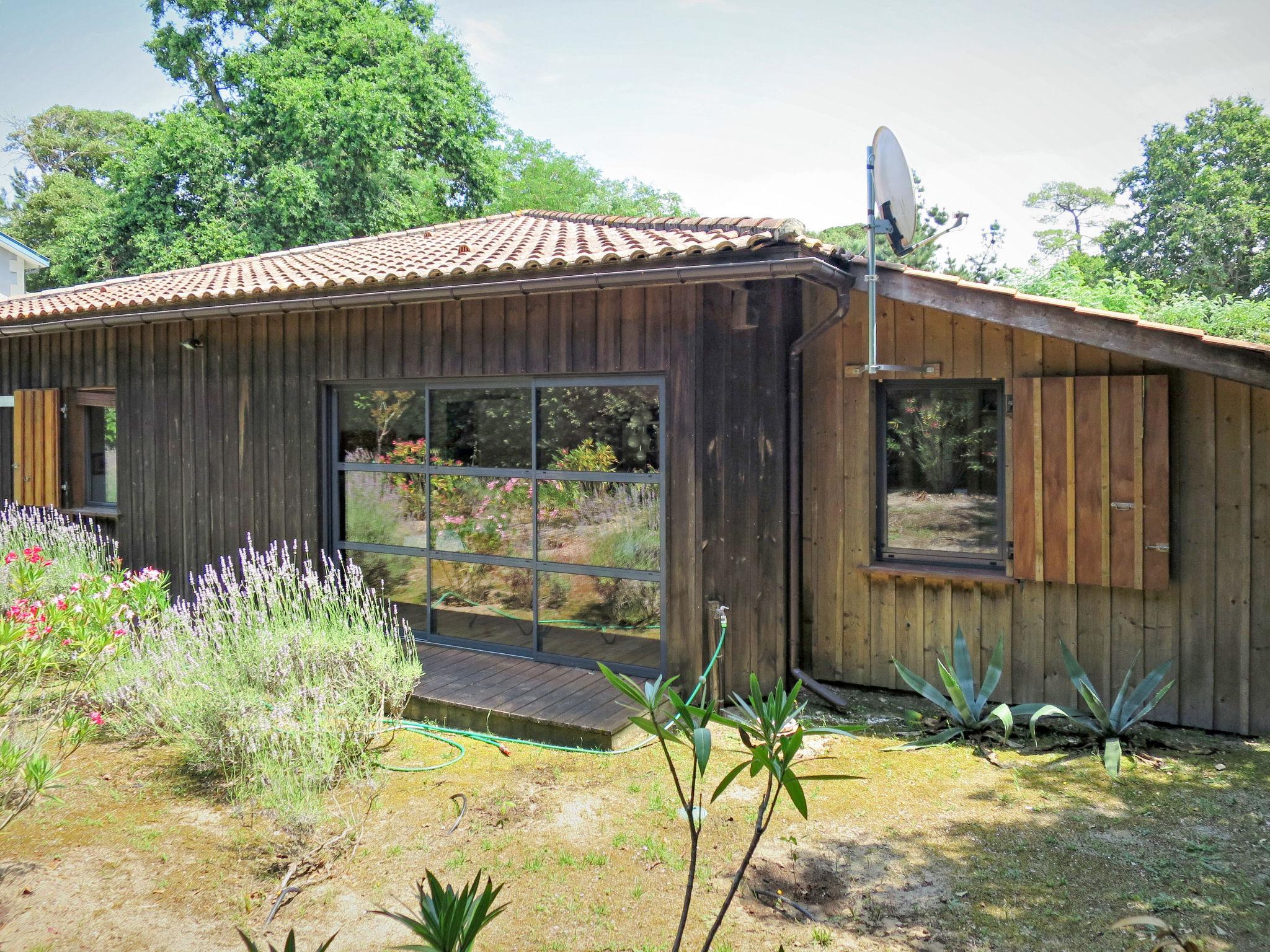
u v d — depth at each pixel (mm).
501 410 6605
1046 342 5609
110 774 4676
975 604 5895
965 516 6020
